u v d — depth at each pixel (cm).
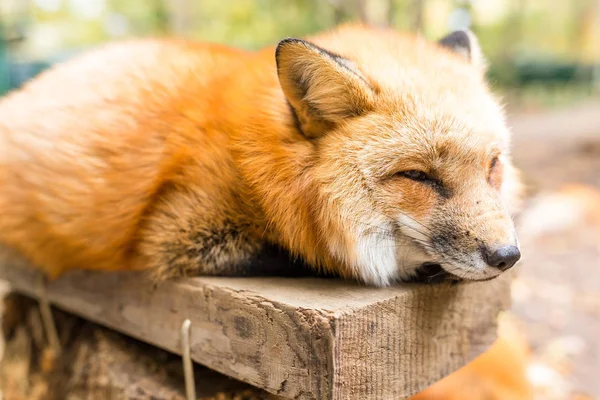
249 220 83
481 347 85
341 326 73
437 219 78
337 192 79
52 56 296
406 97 80
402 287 79
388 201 79
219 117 84
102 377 90
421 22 190
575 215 254
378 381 76
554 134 450
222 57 92
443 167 78
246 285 80
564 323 171
